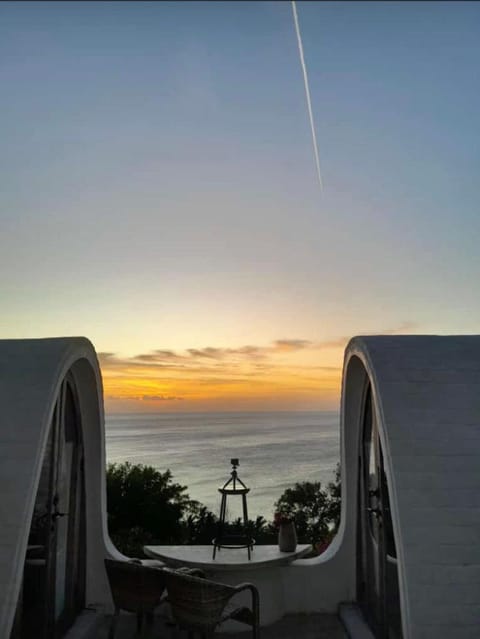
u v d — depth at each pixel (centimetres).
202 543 841
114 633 411
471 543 304
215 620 346
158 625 452
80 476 487
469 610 291
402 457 329
